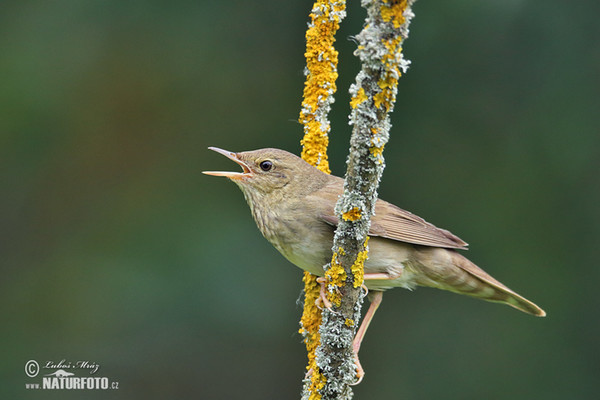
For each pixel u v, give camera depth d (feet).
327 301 21.49
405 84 40.16
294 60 42.09
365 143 18.71
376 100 18.35
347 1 39.88
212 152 41.96
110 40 42.60
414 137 40.47
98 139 42.29
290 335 39.45
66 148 42.27
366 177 19.17
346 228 19.86
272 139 41.73
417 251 28.12
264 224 27.81
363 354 40.19
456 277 28.35
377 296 29.01
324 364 20.88
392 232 27.48
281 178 27.50
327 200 26.78
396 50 17.90
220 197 41.50
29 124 42.06
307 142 25.99
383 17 17.74
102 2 42.52
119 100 42.63
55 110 42.22
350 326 20.63
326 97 24.88
